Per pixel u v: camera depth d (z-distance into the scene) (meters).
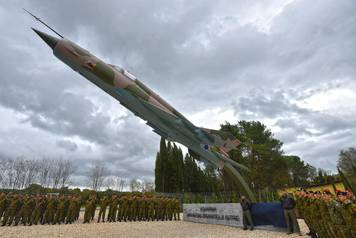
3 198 12.40
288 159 40.66
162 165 38.28
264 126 37.25
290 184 34.28
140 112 10.91
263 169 31.39
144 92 10.62
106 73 9.45
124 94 10.05
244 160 31.38
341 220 5.73
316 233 8.04
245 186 15.23
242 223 11.15
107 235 9.48
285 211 9.51
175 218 16.59
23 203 12.61
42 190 38.38
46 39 8.66
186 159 39.28
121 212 15.06
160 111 10.65
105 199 14.82
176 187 36.56
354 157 35.16
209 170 36.28
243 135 34.66
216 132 13.20
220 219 12.69
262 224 10.59
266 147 32.34
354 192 9.71
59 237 9.01
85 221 13.84
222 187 33.66
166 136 12.80
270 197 18.06
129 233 9.98
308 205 7.79
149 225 12.82
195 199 22.86
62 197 13.72
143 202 15.78
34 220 12.69
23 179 39.25
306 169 48.75
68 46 8.89
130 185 52.66
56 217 13.14
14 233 9.80
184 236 9.21
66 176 43.12
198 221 14.44
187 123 11.86
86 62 9.11
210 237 8.92
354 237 5.36
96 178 48.94
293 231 9.34
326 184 13.79
